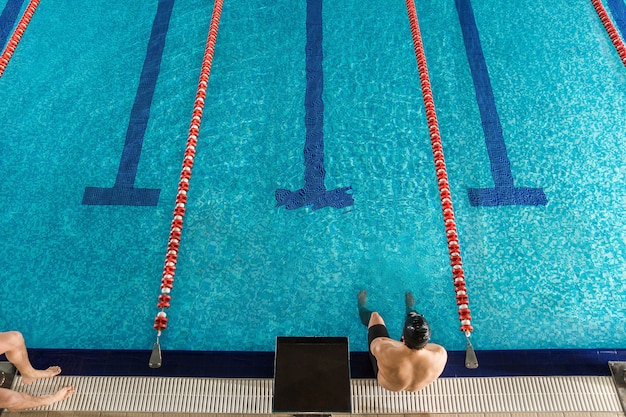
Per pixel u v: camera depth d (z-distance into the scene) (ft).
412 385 8.23
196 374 9.85
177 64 14.33
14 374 9.66
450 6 15.35
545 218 11.64
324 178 12.37
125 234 11.59
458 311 10.55
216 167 12.53
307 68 14.17
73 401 9.39
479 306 10.62
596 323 10.36
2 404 8.21
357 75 14.05
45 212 11.82
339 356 8.66
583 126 12.92
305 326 10.48
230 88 13.80
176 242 11.31
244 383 9.68
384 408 9.34
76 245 11.40
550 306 10.58
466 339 10.23
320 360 8.63
